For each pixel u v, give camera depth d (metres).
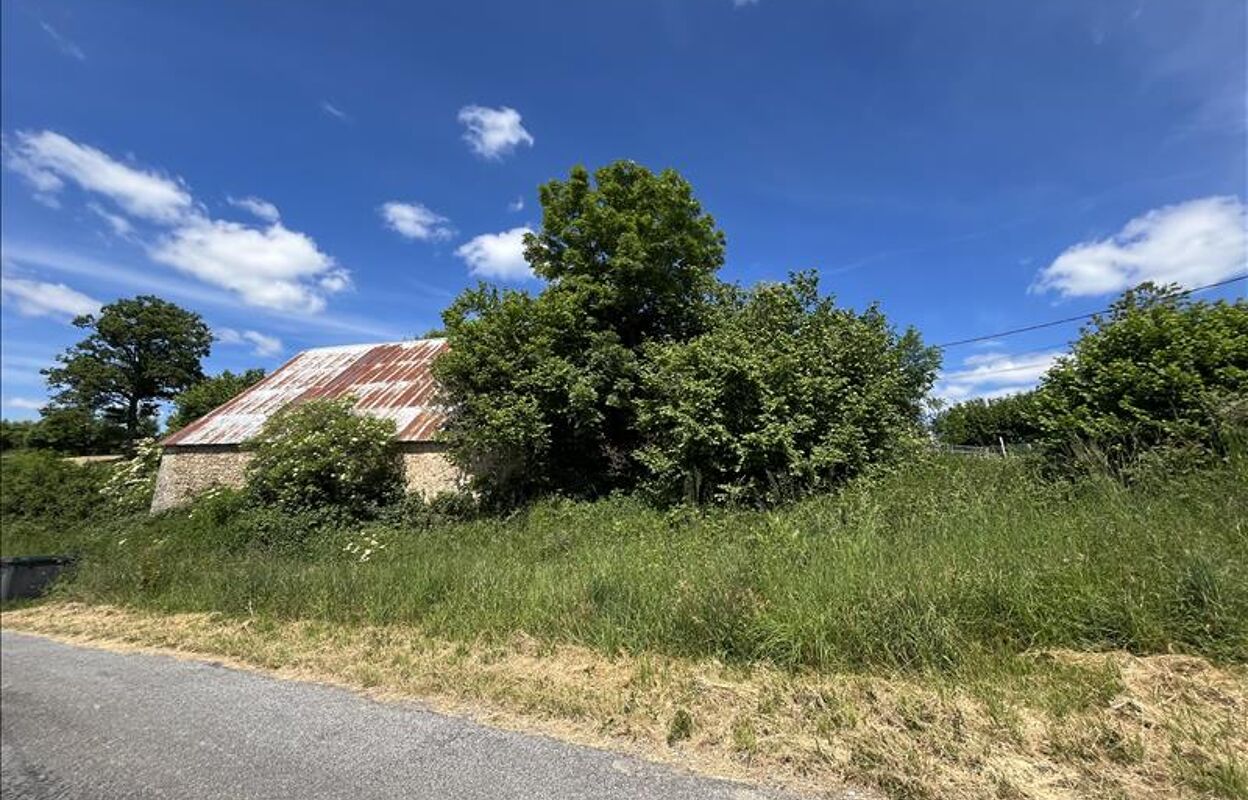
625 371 13.72
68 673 6.05
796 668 4.55
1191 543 4.57
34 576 10.58
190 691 5.29
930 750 3.41
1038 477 7.78
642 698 4.41
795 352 11.08
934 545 5.62
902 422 12.02
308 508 13.71
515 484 14.36
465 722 4.32
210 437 18.11
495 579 7.42
